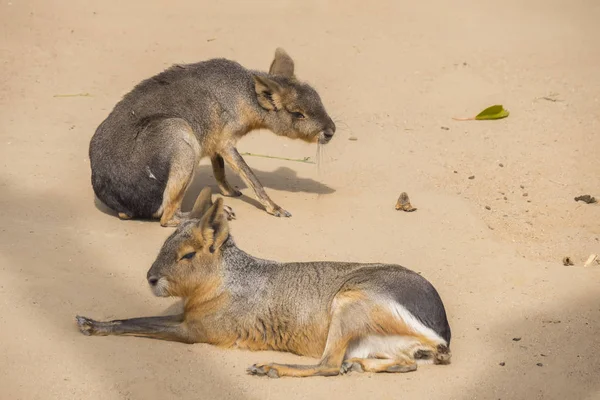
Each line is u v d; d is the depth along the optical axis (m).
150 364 8.91
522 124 16.56
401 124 16.58
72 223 12.27
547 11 22.17
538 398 8.56
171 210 12.43
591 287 10.80
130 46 19.56
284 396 8.48
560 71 18.80
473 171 14.81
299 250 11.70
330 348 8.84
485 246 12.02
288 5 22.20
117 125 12.79
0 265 10.53
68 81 17.81
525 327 9.91
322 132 13.60
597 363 9.15
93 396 8.32
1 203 12.62
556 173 14.77
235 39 20.03
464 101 17.53
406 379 8.80
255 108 13.46
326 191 14.00
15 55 18.78
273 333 9.34
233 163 13.27
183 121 12.74
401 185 14.22
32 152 14.59
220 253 9.41
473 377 8.87
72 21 20.64
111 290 10.34
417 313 8.83
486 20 21.58
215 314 9.38
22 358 8.84
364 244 11.97
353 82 18.22
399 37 20.44
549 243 12.43
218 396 8.45
